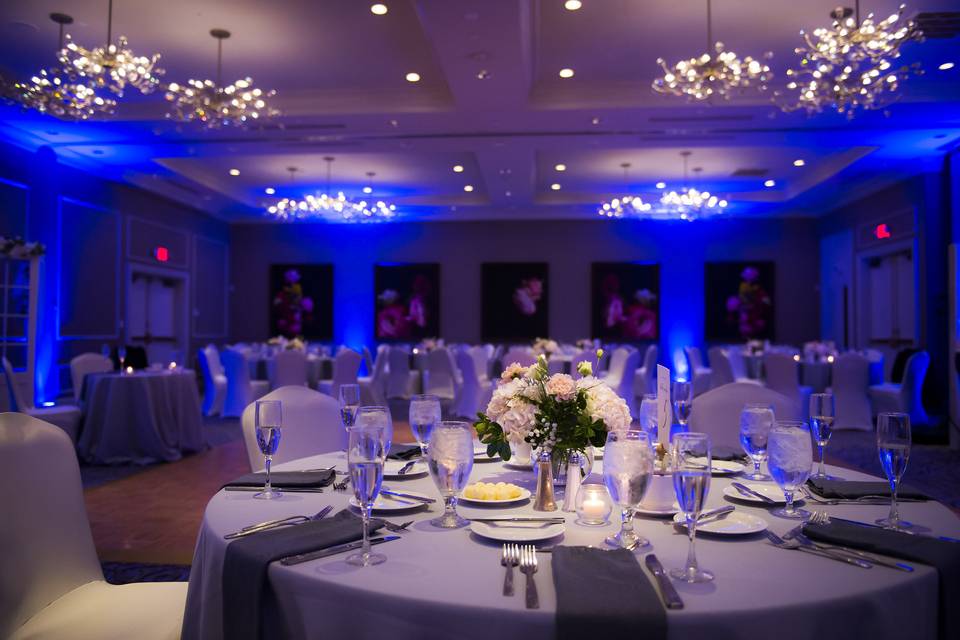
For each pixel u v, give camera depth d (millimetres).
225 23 5348
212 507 1568
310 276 13195
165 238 11039
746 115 6816
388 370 11148
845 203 11297
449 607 986
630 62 6043
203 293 12242
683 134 7449
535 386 1592
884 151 8281
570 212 12438
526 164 8828
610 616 937
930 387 8859
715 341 12633
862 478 1885
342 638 1062
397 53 5891
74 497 1771
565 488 1625
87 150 8211
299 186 11219
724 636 957
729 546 1287
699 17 5227
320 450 2609
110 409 5867
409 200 12094
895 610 1067
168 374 6137
